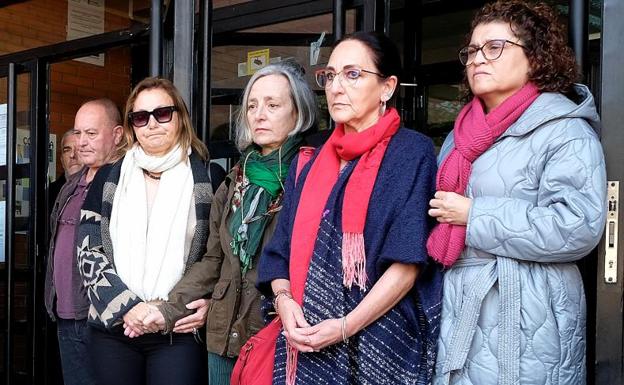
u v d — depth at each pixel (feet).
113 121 11.16
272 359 6.80
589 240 5.56
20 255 14.17
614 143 6.65
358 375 6.20
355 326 6.07
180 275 8.04
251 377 6.82
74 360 10.40
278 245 6.75
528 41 6.03
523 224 5.60
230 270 7.59
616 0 6.70
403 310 6.22
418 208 6.13
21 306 14.07
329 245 6.31
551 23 6.14
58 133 16.06
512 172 5.86
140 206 8.21
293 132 7.73
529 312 5.69
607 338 6.63
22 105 14.49
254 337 6.99
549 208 5.63
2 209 14.57
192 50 10.23
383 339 6.13
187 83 10.17
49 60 14.33
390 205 6.17
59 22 16.66
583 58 7.20
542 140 5.83
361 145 6.40
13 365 14.01
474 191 6.05
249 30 11.85
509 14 6.10
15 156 14.29
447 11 11.05
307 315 6.22
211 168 8.77
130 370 8.02
